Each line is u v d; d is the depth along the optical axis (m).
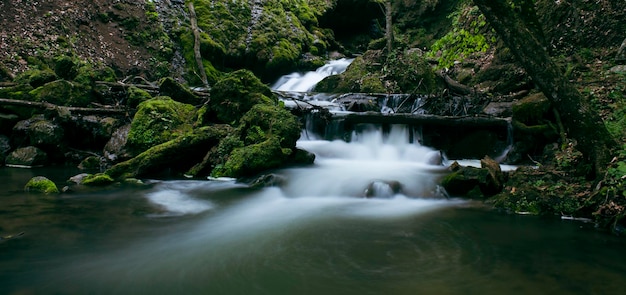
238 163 7.90
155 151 8.12
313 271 3.93
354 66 16.70
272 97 10.21
